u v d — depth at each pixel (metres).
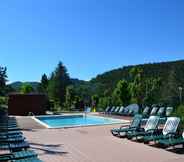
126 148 11.64
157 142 11.91
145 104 34.25
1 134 11.55
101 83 66.62
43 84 75.19
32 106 35.19
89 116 31.62
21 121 24.83
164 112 23.06
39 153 10.87
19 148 9.21
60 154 10.66
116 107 31.98
